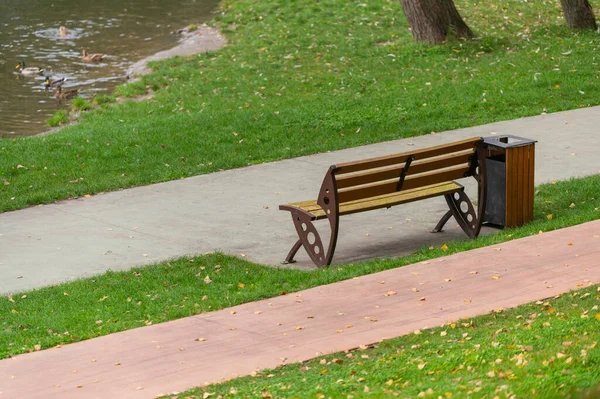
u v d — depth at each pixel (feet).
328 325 29.71
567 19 88.63
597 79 69.31
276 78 79.41
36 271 38.22
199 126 62.69
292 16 105.70
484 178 39.37
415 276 33.94
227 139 59.36
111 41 103.96
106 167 54.49
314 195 47.34
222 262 38.19
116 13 120.57
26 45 102.58
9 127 72.23
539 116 61.11
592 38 83.25
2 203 48.34
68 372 27.17
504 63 76.07
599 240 36.27
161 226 43.57
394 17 100.17
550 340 26.07
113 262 38.93
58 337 30.37
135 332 30.45
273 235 41.81
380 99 67.92
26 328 31.73
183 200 47.60
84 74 89.66
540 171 48.85
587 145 53.42
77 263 38.99
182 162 54.90
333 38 92.94
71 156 57.06
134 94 79.77
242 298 33.22
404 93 69.36
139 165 54.65
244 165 53.83
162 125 63.72
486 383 23.24
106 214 45.88
